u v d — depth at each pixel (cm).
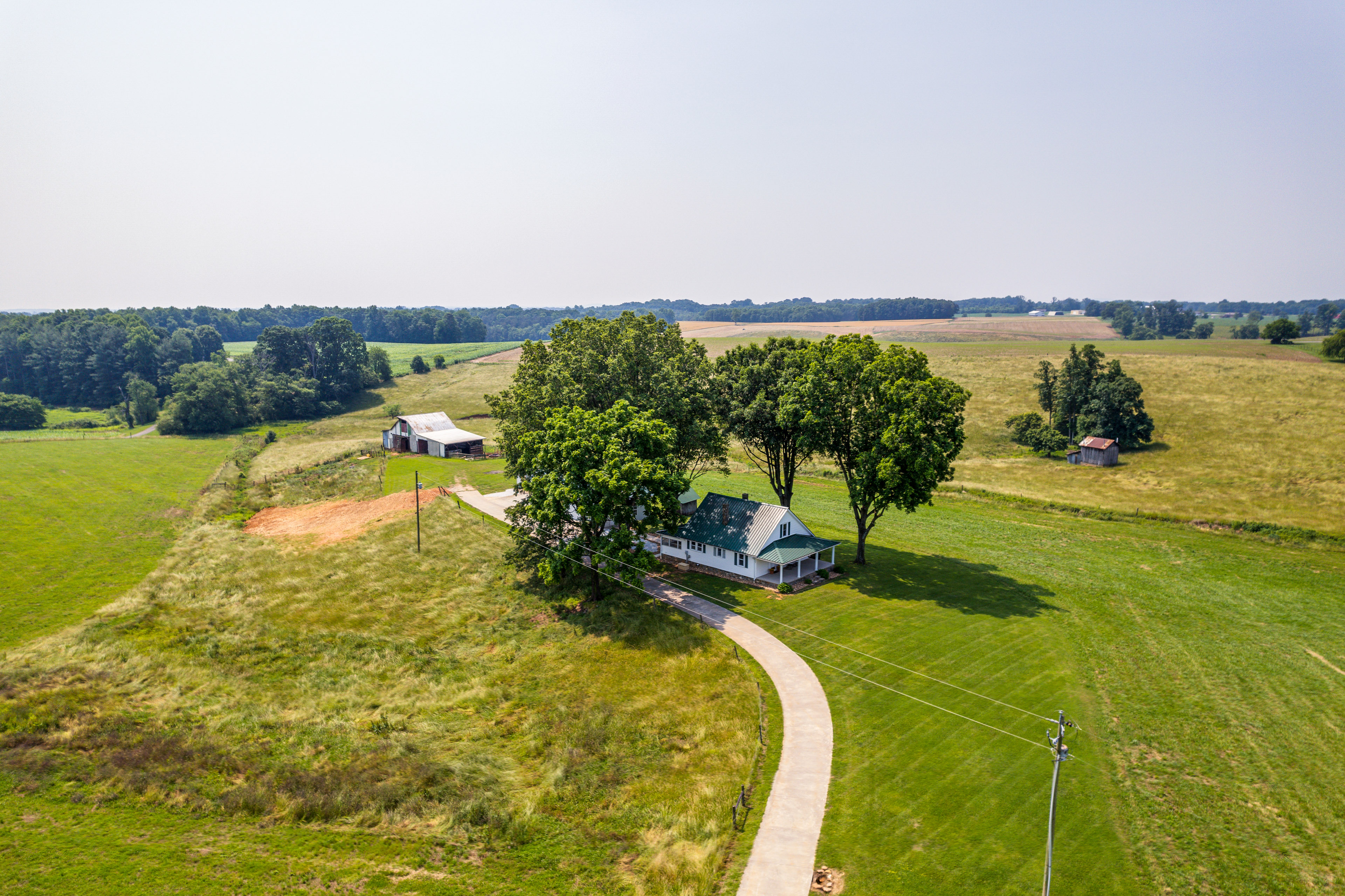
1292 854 2577
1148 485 8225
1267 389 11056
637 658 4262
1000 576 5516
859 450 5553
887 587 5278
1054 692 3734
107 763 3034
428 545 6325
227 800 2823
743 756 3244
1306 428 9325
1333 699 3656
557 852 2647
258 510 7812
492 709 3806
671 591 5291
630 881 2494
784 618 4741
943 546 6319
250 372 15538
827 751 3259
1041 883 2439
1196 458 8912
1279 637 4400
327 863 2522
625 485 4822
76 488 7925
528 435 5566
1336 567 5691
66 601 4916
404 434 10925
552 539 5528
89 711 3491
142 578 5391
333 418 14612
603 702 3784
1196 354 14500
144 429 13650
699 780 3092
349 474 9225
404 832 2719
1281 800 2875
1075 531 6788
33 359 16988
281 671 4134
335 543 6384
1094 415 9762
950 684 3831
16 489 7669
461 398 15750
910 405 5241
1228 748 3241
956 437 5319
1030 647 4262
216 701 3719
